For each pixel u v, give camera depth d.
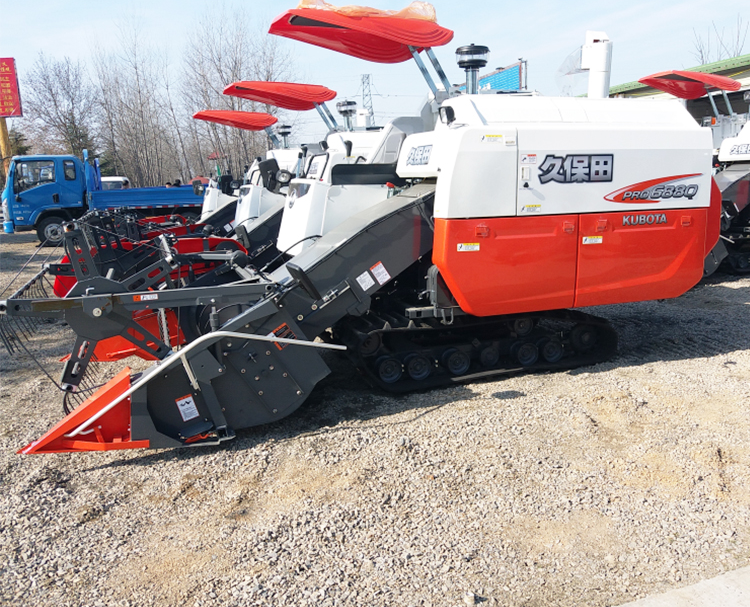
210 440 4.32
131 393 4.05
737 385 5.16
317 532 3.29
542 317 5.52
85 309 3.96
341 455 4.17
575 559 3.01
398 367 5.29
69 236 5.01
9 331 4.81
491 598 2.76
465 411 4.83
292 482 3.84
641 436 4.28
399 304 5.54
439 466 3.96
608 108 5.30
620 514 3.37
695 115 17.08
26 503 3.68
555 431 4.41
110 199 16.84
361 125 11.83
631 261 5.33
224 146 25.27
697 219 5.48
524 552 3.07
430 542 3.17
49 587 2.94
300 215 6.07
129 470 4.09
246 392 4.42
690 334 6.73
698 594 2.73
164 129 28.17
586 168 5.03
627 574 2.89
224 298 4.31
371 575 2.93
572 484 3.69
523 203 4.90
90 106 33.25
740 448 4.05
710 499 3.49
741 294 8.63
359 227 4.81
